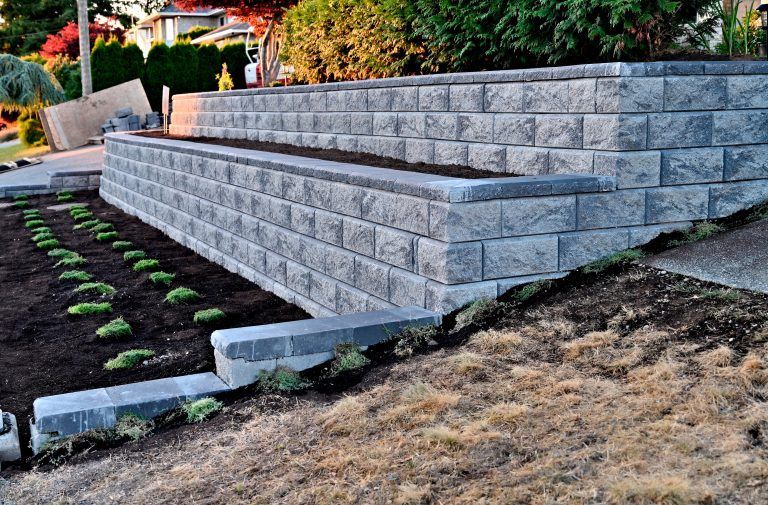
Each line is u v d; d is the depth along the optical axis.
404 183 6.26
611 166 6.15
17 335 7.80
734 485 3.19
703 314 4.89
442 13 8.86
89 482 4.48
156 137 16.16
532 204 5.96
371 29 10.65
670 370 4.29
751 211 6.57
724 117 6.43
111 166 17.28
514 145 7.16
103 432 5.07
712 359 4.30
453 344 5.46
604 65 6.12
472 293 5.87
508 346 5.15
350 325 5.69
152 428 5.14
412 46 9.82
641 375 4.34
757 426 3.60
